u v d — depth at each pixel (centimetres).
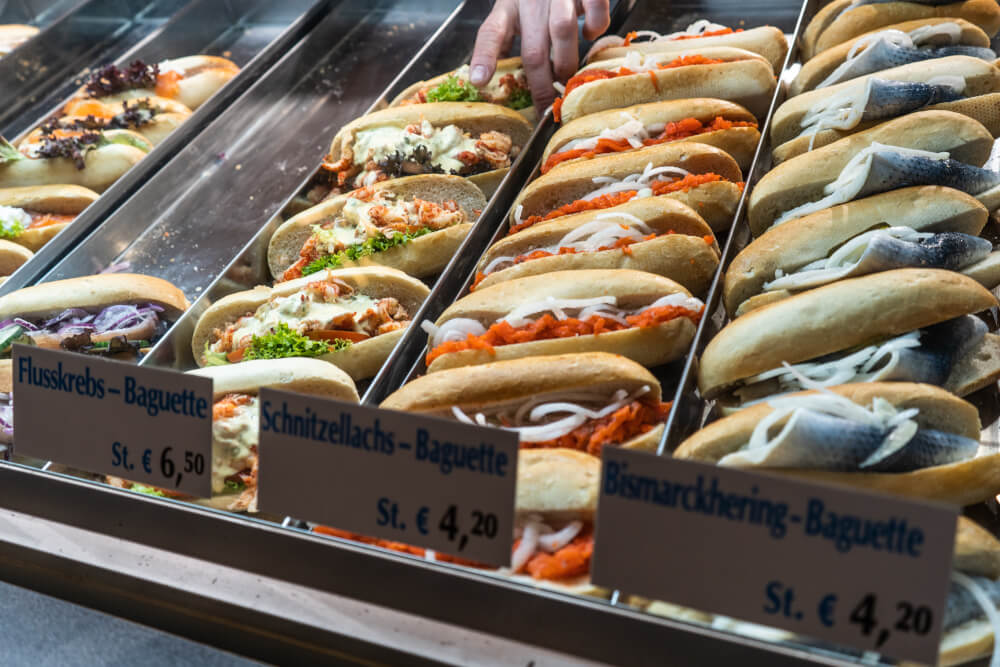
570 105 312
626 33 379
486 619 151
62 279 292
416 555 166
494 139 328
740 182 281
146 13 473
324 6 416
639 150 279
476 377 199
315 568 162
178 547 174
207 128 350
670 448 189
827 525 123
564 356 201
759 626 144
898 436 163
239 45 461
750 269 230
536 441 195
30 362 174
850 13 318
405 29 432
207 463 163
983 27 313
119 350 266
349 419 148
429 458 145
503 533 143
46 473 182
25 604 173
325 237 291
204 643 171
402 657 151
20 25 464
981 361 197
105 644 163
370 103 384
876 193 234
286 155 358
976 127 243
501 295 235
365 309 262
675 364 231
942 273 195
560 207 283
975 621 147
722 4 389
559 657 147
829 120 268
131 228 319
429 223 294
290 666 164
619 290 229
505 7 360
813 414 163
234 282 281
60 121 369
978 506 172
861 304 193
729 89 303
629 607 143
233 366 228
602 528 137
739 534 129
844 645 126
